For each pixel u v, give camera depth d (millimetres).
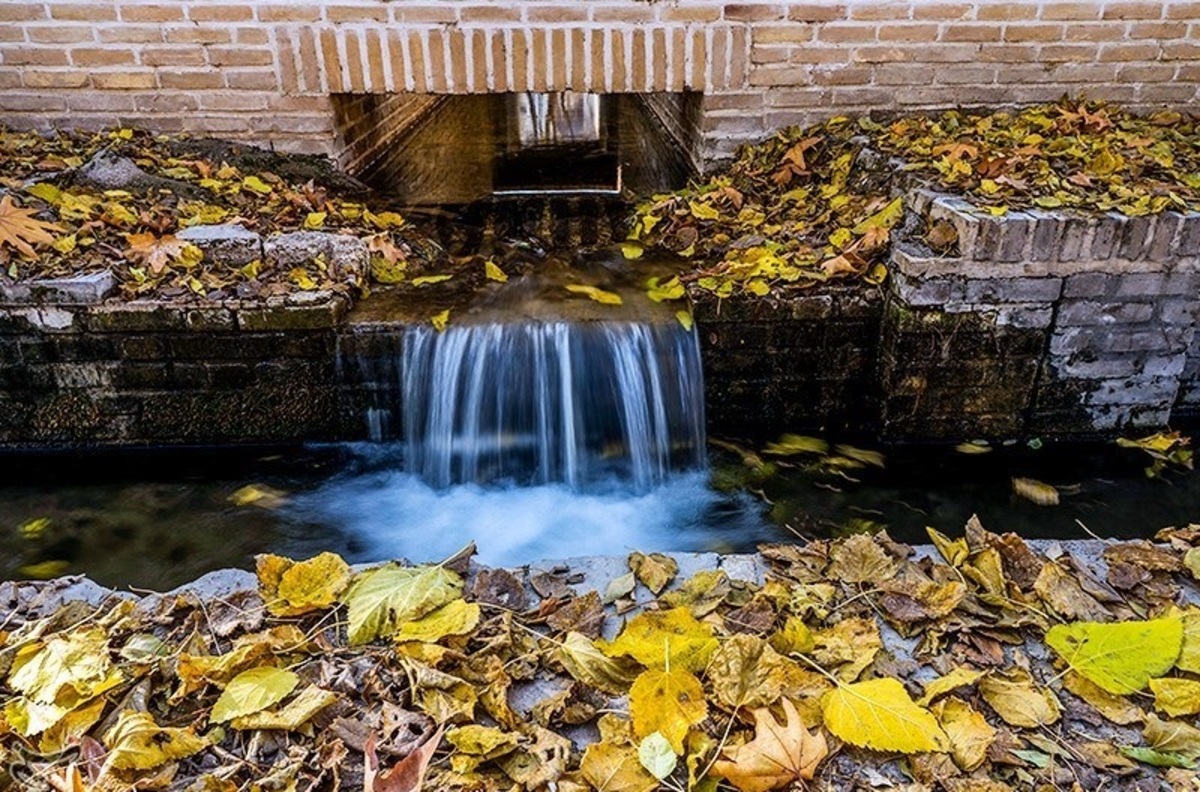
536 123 5844
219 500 2506
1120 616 1506
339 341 2561
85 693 1296
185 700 1324
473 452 2705
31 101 3359
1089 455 2658
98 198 2912
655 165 4379
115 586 2145
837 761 1235
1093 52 3453
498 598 1565
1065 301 2449
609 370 2631
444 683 1328
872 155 3168
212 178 3217
